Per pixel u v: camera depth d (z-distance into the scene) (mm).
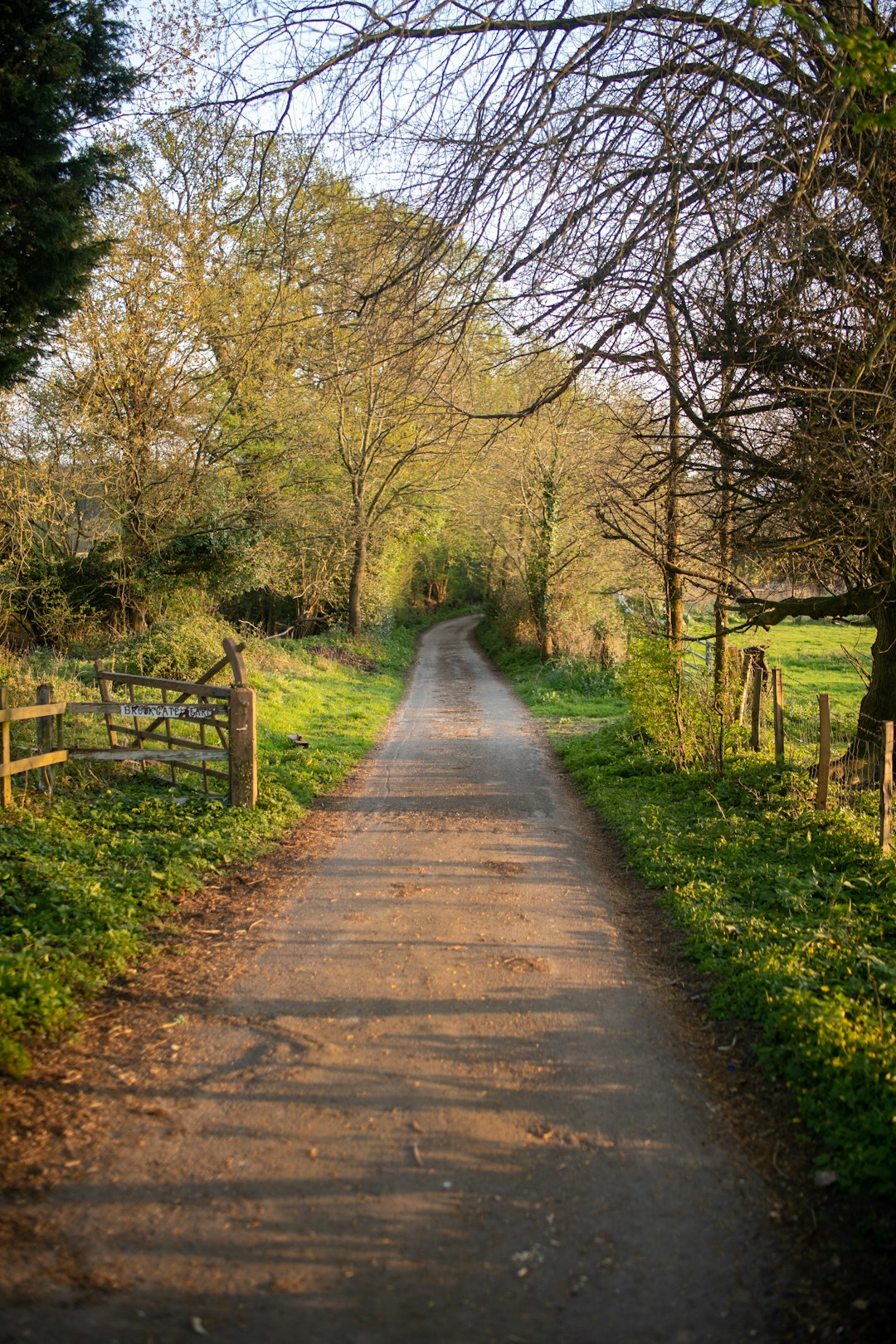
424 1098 4617
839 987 5508
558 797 12555
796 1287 3320
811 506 8359
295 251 7555
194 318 20141
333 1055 5047
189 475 23000
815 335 7633
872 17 6715
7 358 11570
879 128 5598
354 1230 3598
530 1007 5734
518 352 8320
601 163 6992
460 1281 3330
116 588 22000
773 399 8312
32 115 10234
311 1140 4219
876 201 7035
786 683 24406
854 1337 3057
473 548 46375
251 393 24031
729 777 11680
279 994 5871
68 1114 4352
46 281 11070
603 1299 3254
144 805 10008
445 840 10055
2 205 10367
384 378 8344
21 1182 3797
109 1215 3631
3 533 17969
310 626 36719
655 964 6562
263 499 26109
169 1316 3096
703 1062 5066
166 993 5836
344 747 15898
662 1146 4230
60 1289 3193
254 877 8500
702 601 14977
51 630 20016
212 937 6902
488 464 26172
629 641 16016
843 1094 4371
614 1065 5000
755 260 7320
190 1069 4867
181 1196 3766
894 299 7117
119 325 20203
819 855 8312
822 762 9367
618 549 23750
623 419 9680
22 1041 4930
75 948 6059
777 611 11141
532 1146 4211
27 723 12180
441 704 23469
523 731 18938
